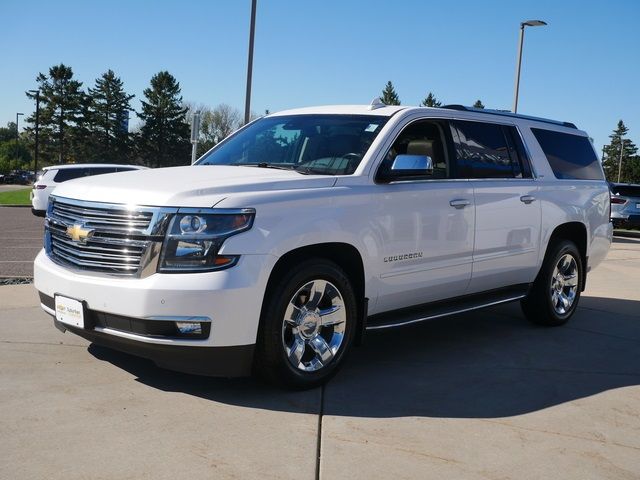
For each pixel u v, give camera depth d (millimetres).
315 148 5137
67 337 5508
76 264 4262
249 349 4055
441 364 5234
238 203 4031
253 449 3457
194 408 4020
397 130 5109
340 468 3271
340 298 4555
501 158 5996
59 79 84562
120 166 20672
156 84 83125
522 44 26641
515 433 3826
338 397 4340
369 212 4676
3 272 9289
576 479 3270
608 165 130000
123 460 3271
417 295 5203
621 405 4387
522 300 6746
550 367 5250
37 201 20078
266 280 4062
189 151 85375
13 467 3156
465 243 5457
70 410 3912
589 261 7121
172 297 3854
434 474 3248
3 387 4266
